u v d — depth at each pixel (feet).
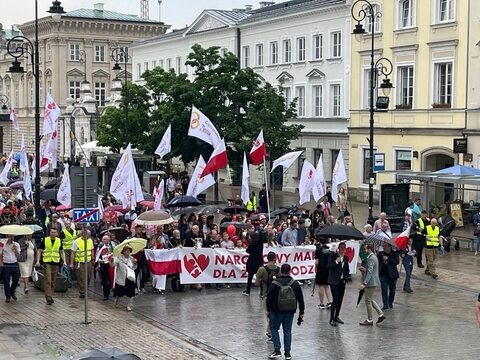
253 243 76.79
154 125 169.99
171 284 82.58
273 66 203.10
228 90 157.17
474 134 139.33
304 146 191.21
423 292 78.38
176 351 55.31
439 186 113.39
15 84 373.81
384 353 54.80
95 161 197.36
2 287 81.25
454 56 144.05
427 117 150.30
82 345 56.80
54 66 333.62
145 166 180.45
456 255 102.63
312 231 97.09
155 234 81.05
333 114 181.88
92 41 338.34
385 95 127.44
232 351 55.77
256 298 75.77
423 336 59.88
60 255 73.92
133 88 187.52
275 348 53.36
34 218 89.71
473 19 139.95
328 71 181.88
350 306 71.36
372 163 116.37
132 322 65.05
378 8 162.30
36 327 62.80
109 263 74.49
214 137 96.94
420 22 151.53
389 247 69.10
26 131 355.97
